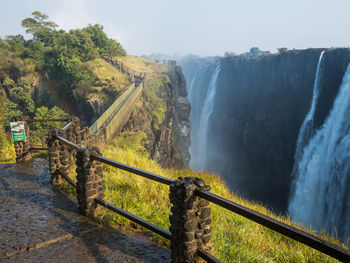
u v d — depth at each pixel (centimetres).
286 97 5750
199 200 231
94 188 383
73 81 3325
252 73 6562
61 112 3042
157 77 4159
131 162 752
